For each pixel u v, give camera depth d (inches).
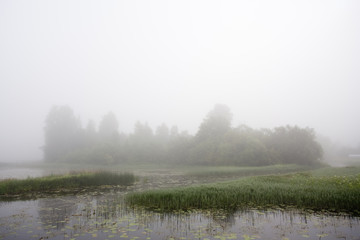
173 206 534.6
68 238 357.7
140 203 575.8
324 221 429.7
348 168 1497.3
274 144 2393.0
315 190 617.6
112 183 967.6
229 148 2322.8
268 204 548.4
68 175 997.8
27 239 355.3
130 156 2847.0
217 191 633.0
